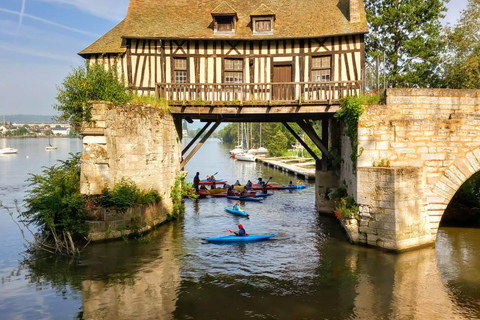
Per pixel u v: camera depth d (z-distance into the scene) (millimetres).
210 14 16578
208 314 7477
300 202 20141
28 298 8117
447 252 11000
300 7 16516
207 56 15242
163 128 14180
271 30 15266
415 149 11125
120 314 7465
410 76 19141
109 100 12398
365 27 14164
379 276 9344
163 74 15203
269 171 37250
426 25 19438
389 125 11195
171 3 17219
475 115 10859
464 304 7926
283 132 58250
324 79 14828
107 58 16297
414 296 8281
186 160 16547
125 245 11609
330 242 12125
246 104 13914
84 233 11711
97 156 11875
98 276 9344
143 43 15250
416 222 10992
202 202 20266
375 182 11008
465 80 17969
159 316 7387
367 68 13625
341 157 14781
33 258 10531
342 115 12727
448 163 11055
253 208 18438
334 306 7828
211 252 11242
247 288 8711
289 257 10781
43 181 12172
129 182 12547
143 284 8898
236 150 61656
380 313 7547
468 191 16125
